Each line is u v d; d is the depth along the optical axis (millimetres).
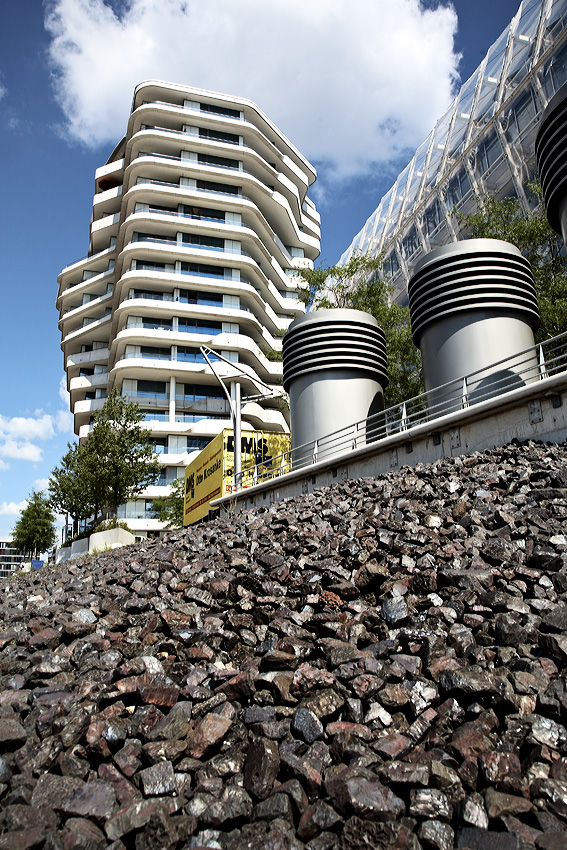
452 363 15492
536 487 8781
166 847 3109
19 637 7402
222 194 61906
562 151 12805
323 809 3166
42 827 3301
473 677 4062
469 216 24688
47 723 4496
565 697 3727
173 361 58312
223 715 4348
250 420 61312
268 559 8383
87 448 35281
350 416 19609
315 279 30891
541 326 20891
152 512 54406
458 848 2887
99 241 71812
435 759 3523
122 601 8250
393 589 6125
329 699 4129
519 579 5914
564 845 2717
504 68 49125
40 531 71688
